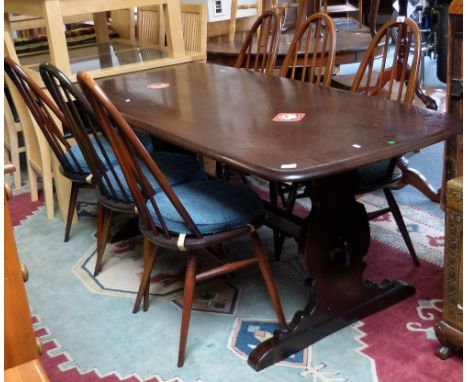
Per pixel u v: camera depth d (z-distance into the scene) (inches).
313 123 71.3
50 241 110.5
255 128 70.8
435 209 111.3
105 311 87.0
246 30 159.0
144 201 72.0
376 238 101.3
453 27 86.5
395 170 86.0
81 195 131.0
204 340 78.5
